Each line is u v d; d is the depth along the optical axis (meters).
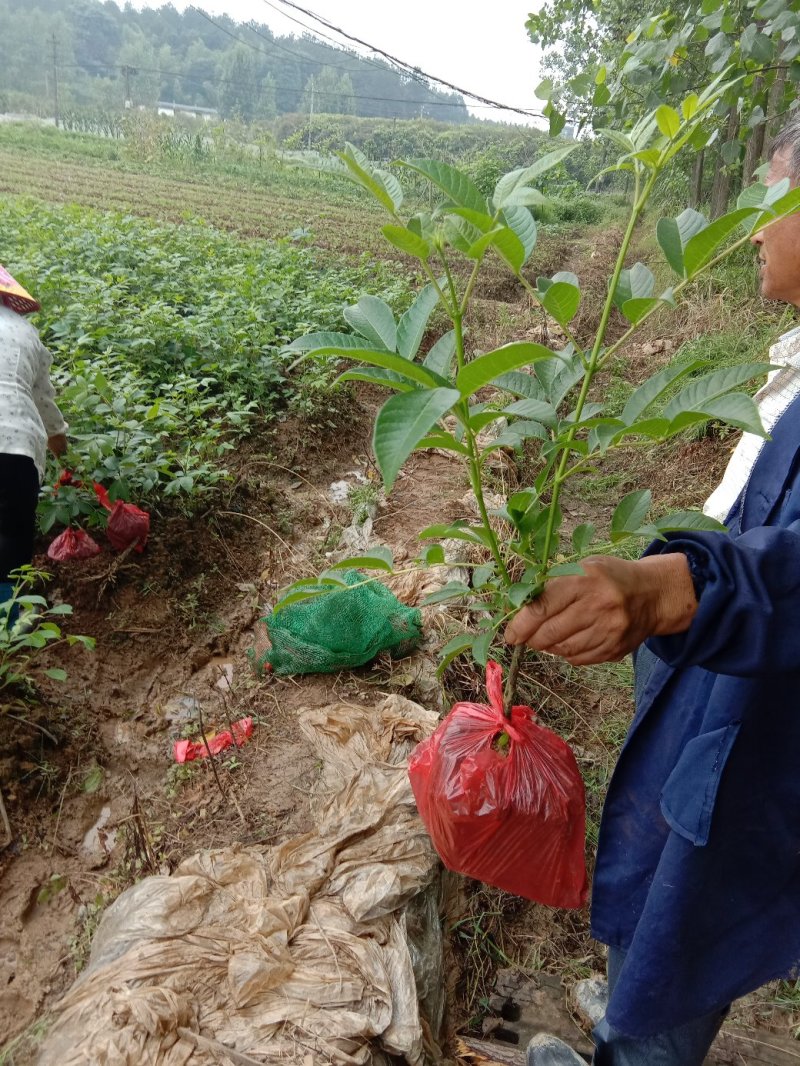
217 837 2.36
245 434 4.74
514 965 2.27
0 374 2.54
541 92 4.00
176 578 3.47
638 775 1.46
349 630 2.88
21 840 2.31
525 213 1.03
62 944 2.10
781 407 1.42
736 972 1.40
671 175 12.70
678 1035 1.52
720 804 1.26
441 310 8.31
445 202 0.91
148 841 2.33
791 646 0.95
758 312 5.95
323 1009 1.64
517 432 1.16
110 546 3.50
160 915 1.77
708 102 0.86
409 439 0.70
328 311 6.38
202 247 8.35
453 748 1.64
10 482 2.50
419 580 3.37
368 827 2.07
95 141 23.31
